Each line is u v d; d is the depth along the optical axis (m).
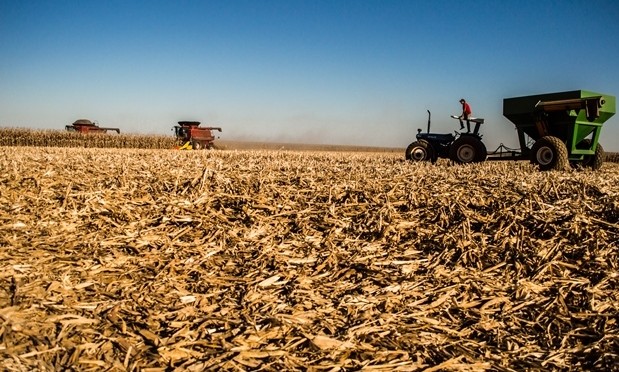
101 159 12.42
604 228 5.44
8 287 3.73
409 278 4.35
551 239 5.13
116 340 3.03
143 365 2.80
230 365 2.83
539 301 3.91
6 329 2.98
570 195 6.96
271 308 3.65
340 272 4.46
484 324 3.52
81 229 5.52
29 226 5.47
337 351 3.04
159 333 3.23
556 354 3.12
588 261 4.66
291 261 4.70
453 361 2.95
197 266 4.53
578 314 3.68
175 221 5.82
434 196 6.82
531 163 13.62
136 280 4.12
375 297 3.88
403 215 6.17
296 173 9.45
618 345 3.21
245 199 6.77
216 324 3.38
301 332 3.27
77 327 3.17
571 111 13.34
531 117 14.41
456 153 15.45
